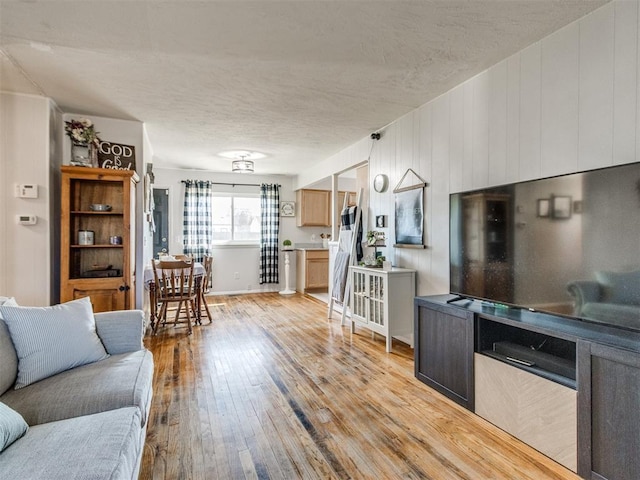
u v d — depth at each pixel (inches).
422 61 103.1
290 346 145.0
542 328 73.0
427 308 107.3
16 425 48.0
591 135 80.8
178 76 111.6
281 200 294.7
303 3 76.4
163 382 109.1
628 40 74.0
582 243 71.5
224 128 166.2
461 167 118.5
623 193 65.1
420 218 137.3
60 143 141.3
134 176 138.1
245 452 74.2
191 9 78.1
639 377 57.2
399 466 70.0
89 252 140.1
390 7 78.1
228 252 279.3
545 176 91.0
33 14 79.4
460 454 73.7
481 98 110.3
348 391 103.2
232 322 185.6
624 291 64.7
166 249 259.6
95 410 59.3
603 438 62.2
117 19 81.7
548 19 83.0
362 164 189.5
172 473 67.4
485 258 95.2
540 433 73.4
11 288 125.6
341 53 98.2
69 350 72.6
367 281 151.7
